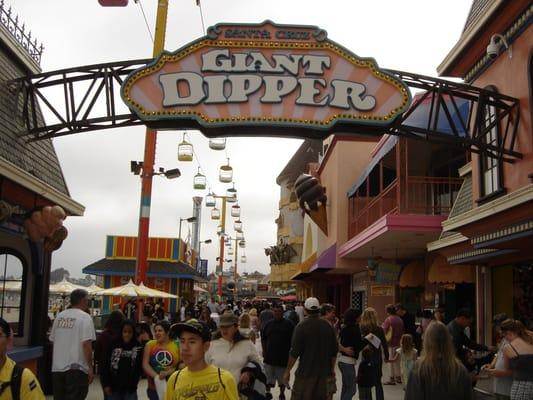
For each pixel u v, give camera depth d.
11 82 10.60
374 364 10.10
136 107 10.28
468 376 4.96
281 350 11.27
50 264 12.34
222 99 10.31
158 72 10.40
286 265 47.09
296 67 10.40
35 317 11.85
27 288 11.82
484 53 12.23
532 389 7.11
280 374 11.34
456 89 10.84
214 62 10.41
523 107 10.55
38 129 10.58
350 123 10.35
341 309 32.75
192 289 44.06
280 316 11.46
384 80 10.38
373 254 22.75
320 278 35.06
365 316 10.39
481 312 14.01
